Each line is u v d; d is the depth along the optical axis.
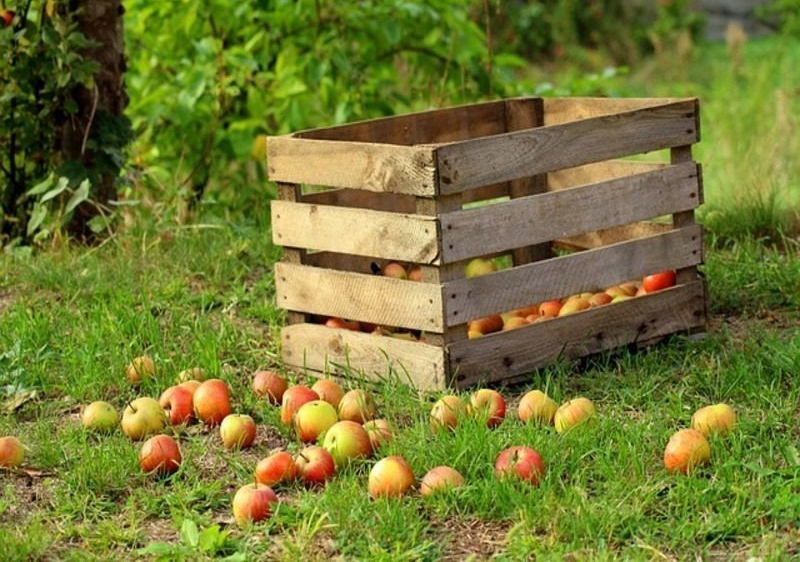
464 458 5.23
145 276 7.97
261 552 4.68
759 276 7.72
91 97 8.88
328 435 5.37
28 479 5.44
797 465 5.04
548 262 6.28
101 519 5.06
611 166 7.39
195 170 9.87
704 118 14.04
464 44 10.57
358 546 4.65
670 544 4.59
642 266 6.62
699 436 5.17
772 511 4.74
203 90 9.82
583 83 11.22
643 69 19.47
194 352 6.79
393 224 6.06
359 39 10.39
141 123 10.20
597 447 5.35
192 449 5.58
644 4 21.66
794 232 8.86
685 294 6.78
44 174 9.02
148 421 5.84
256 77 10.09
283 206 6.58
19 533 4.88
